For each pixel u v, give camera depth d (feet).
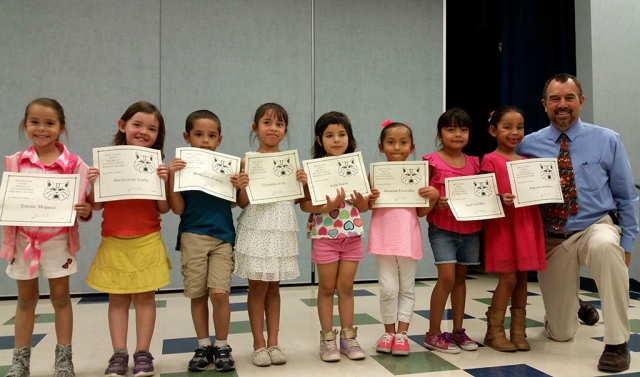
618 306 6.04
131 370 6.05
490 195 6.72
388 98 13.23
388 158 7.08
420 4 13.52
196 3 11.90
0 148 10.84
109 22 11.42
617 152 6.88
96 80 11.34
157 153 5.93
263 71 12.32
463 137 7.00
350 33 12.96
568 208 6.93
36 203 5.42
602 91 11.86
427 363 6.27
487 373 5.87
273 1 12.40
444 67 13.73
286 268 6.15
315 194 6.42
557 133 7.27
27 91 10.99
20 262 5.42
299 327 8.27
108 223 5.80
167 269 6.03
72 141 11.19
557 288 7.20
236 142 12.11
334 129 6.71
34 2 11.03
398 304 6.84
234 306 10.05
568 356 6.61
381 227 6.68
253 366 6.15
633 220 6.83
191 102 11.85
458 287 7.09
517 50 14.30
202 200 6.15
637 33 11.95
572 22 14.25
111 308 5.94
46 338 7.50
